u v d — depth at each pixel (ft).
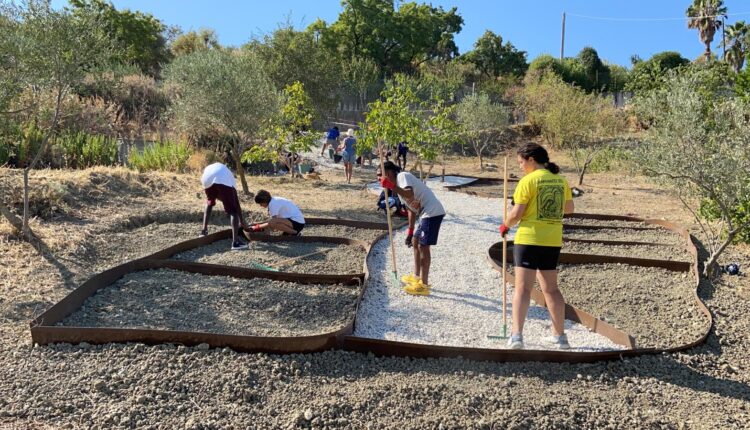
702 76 44.45
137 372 14.43
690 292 23.47
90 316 17.94
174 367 14.78
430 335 18.40
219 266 22.75
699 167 23.41
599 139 80.38
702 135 23.95
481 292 22.94
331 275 22.57
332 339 16.25
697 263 26.11
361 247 28.53
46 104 28.45
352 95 112.06
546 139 95.20
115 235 27.45
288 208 29.40
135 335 15.78
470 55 171.94
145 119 67.31
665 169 24.41
